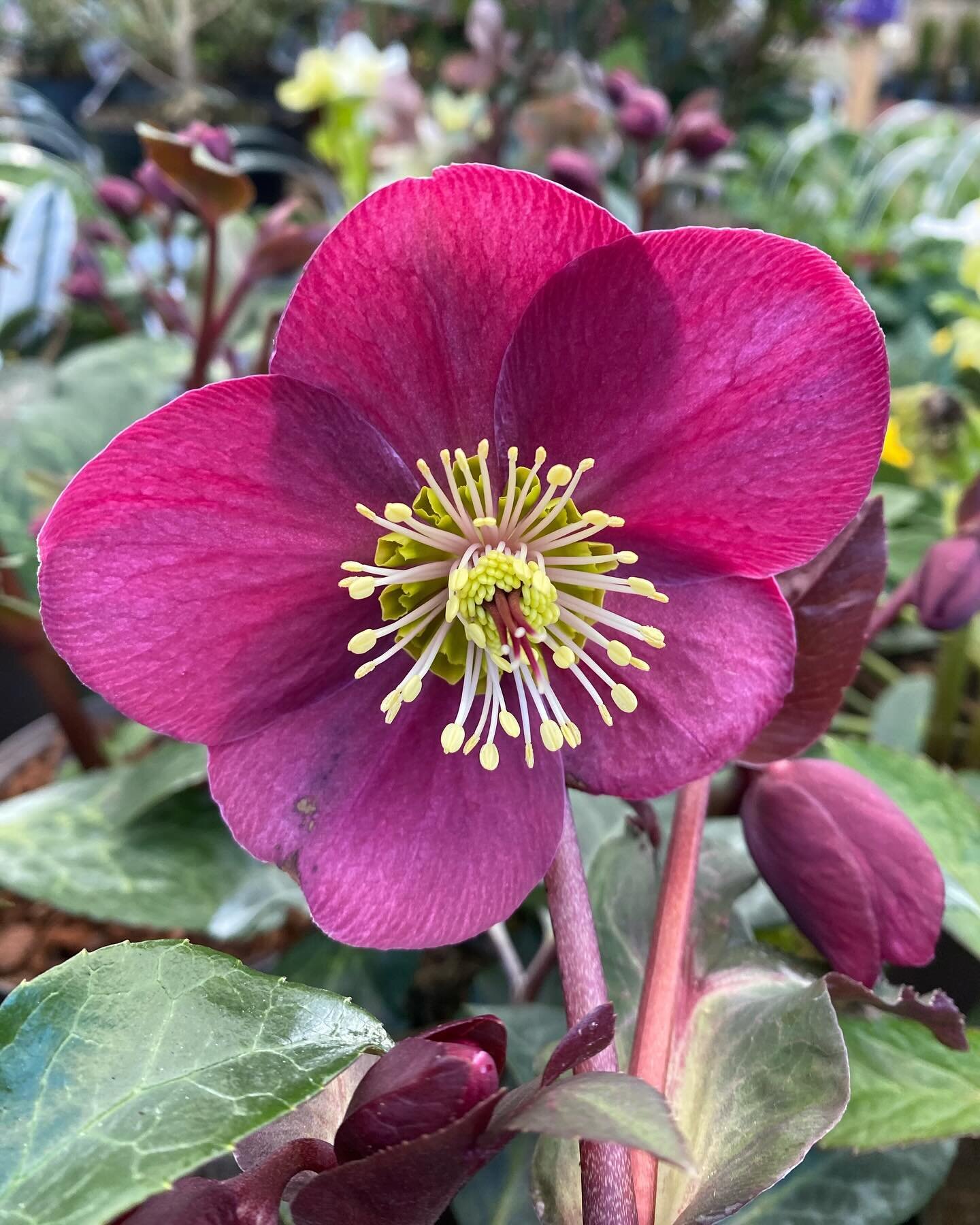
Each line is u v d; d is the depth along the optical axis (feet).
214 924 0.49
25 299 0.82
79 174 1.02
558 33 1.33
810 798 0.34
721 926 0.37
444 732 0.29
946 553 0.48
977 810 0.44
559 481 0.27
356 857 0.29
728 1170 0.28
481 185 0.24
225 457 0.26
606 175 1.05
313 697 0.30
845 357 0.26
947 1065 0.36
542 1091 0.23
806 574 0.34
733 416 0.27
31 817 0.56
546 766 0.31
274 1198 0.24
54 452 0.75
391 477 0.28
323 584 0.29
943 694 0.70
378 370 0.26
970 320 0.88
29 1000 0.26
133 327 1.10
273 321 0.62
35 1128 0.23
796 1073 0.29
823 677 0.34
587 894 0.30
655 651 0.31
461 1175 0.23
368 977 0.53
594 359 0.27
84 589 0.26
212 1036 0.25
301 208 1.00
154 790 0.53
